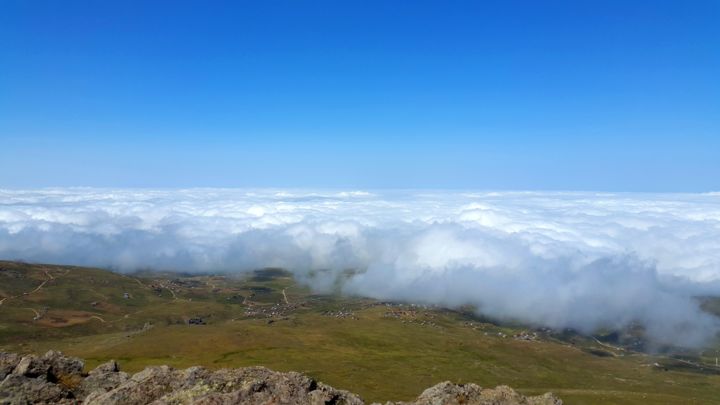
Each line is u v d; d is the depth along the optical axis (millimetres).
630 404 156250
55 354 36656
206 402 28469
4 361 35562
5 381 32344
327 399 30156
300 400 29641
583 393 174000
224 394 29375
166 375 33219
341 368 192250
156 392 31359
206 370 33750
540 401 33469
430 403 33094
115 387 33938
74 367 36188
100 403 30328
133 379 33312
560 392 176875
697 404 163000
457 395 33938
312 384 32531
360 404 31406
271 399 29328
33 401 30953
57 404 30719
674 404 159375
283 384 31391
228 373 33188
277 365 188000
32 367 33906
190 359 189625
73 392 33250
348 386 163500
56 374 34844
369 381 175000
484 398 33812
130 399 30766
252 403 28844
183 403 29625
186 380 32656
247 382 31953
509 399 33906
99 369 36625
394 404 33062
